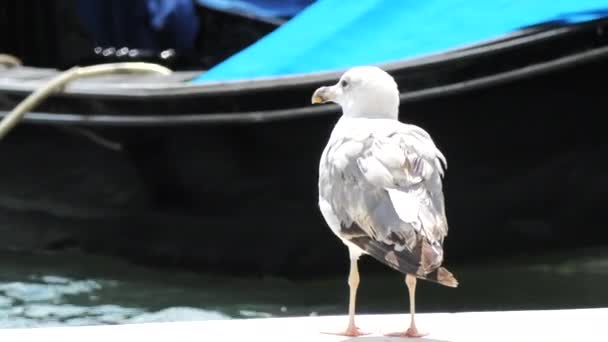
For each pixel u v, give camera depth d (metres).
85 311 11.66
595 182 11.87
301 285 12.52
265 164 12.03
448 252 12.23
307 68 12.23
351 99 6.84
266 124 11.74
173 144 12.30
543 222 12.09
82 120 12.53
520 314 7.55
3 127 12.70
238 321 7.50
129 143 12.47
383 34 12.27
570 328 7.23
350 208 6.20
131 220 12.95
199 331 7.25
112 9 18.92
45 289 12.42
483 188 11.81
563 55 11.14
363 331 7.15
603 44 11.12
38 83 13.03
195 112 12.01
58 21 19.12
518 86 11.28
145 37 18.86
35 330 7.32
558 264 12.33
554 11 11.39
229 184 12.27
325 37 12.41
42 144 12.99
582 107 11.46
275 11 17.72
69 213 13.25
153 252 13.00
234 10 17.80
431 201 6.09
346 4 12.77
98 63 18.72
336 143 6.47
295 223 12.27
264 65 12.45
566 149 11.67
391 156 6.17
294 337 7.03
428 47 11.91
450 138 11.54
